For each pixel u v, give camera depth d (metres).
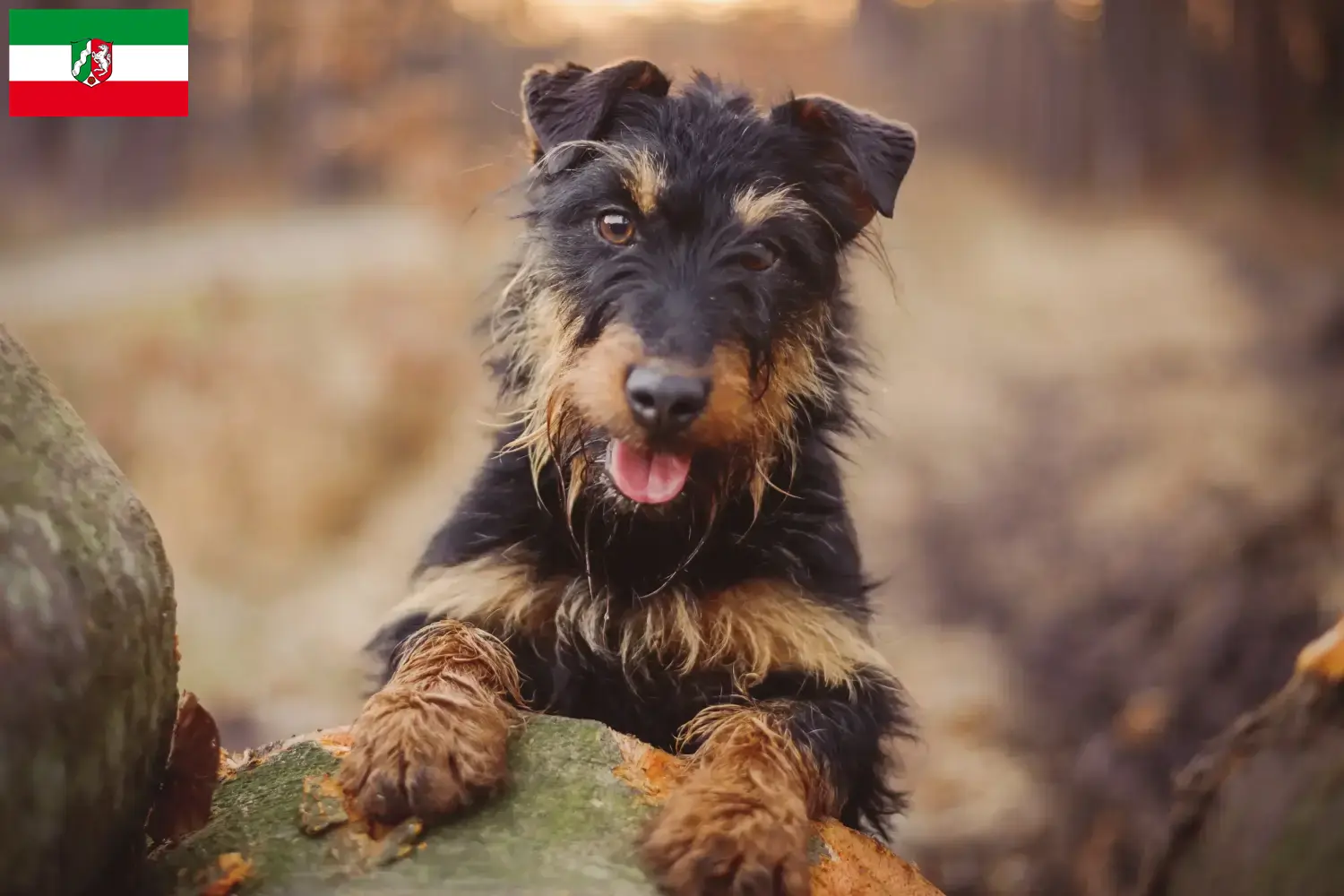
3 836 1.57
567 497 3.11
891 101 17.61
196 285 13.68
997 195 17.00
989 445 10.84
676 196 3.20
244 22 17.58
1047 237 15.83
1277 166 17.16
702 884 2.15
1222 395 10.86
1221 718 6.90
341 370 12.38
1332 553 7.92
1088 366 12.10
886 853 2.67
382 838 2.15
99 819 1.77
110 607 1.81
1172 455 9.85
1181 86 17.66
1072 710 7.38
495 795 2.27
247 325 12.90
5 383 1.91
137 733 1.86
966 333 13.23
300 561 11.08
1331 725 2.16
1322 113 17.47
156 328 12.81
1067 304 13.72
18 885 1.60
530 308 3.43
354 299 13.24
